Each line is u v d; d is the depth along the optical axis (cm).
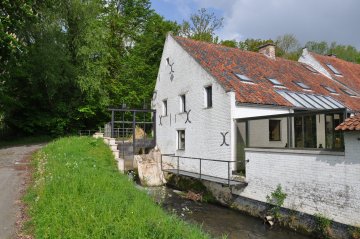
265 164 1267
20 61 1880
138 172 1891
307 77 2153
